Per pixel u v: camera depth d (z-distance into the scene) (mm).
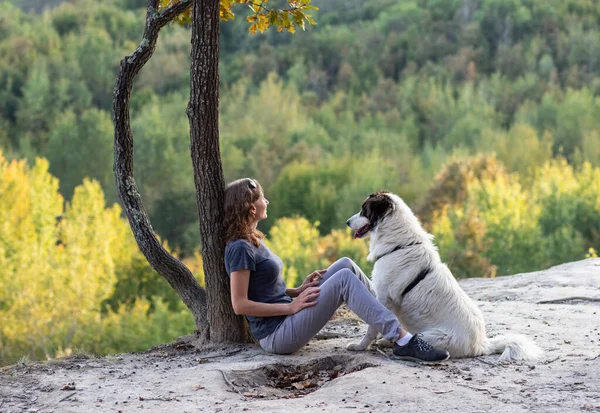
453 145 85875
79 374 4766
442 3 130625
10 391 4383
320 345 5348
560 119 86062
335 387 4199
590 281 8141
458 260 27109
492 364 4617
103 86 102812
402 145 87250
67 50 106875
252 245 4867
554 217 37969
